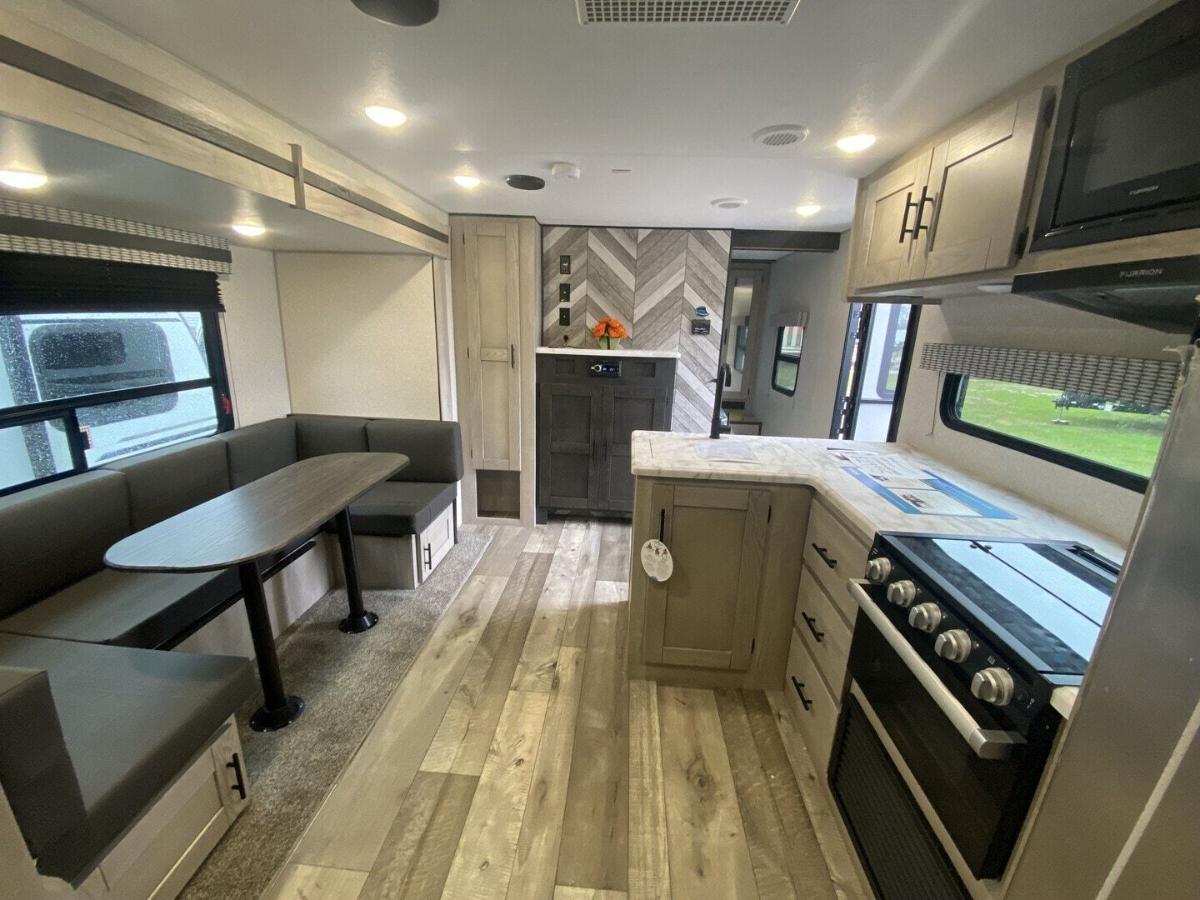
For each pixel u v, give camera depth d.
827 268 3.97
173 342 2.59
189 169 1.35
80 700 1.33
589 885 1.39
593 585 3.01
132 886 1.19
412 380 3.36
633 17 1.11
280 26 1.17
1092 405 1.52
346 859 1.43
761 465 2.00
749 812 1.61
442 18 1.12
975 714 0.94
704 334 3.85
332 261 3.21
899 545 1.33
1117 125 0.98
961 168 1.47
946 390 2.18
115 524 2.06
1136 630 0.62
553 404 3.66
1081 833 0.71
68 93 1.05
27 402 1.99
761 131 1.72
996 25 1.08
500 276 3.42
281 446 3.08
